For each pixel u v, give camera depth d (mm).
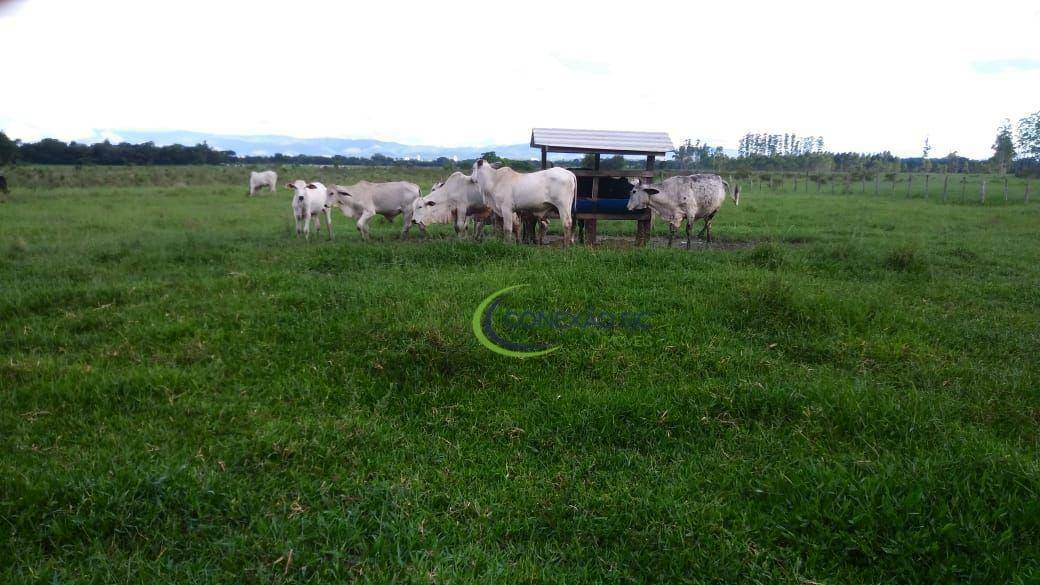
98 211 18516
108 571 3049
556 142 11180
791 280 7820
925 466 3730
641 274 8047
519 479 4000
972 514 3375
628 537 3434
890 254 9344
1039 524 3287
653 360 5535
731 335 6074
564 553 3334
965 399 4883
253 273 7977
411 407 4871
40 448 4195
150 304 6852
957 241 12758
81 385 4961
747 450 4273
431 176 38219
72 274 8477
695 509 3615
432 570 3105
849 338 6008
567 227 10875
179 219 16594
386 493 3723
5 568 3082
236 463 4047
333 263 8844
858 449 4188
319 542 3271
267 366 5465
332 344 5773
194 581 3012
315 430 4422
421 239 12969
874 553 3246
